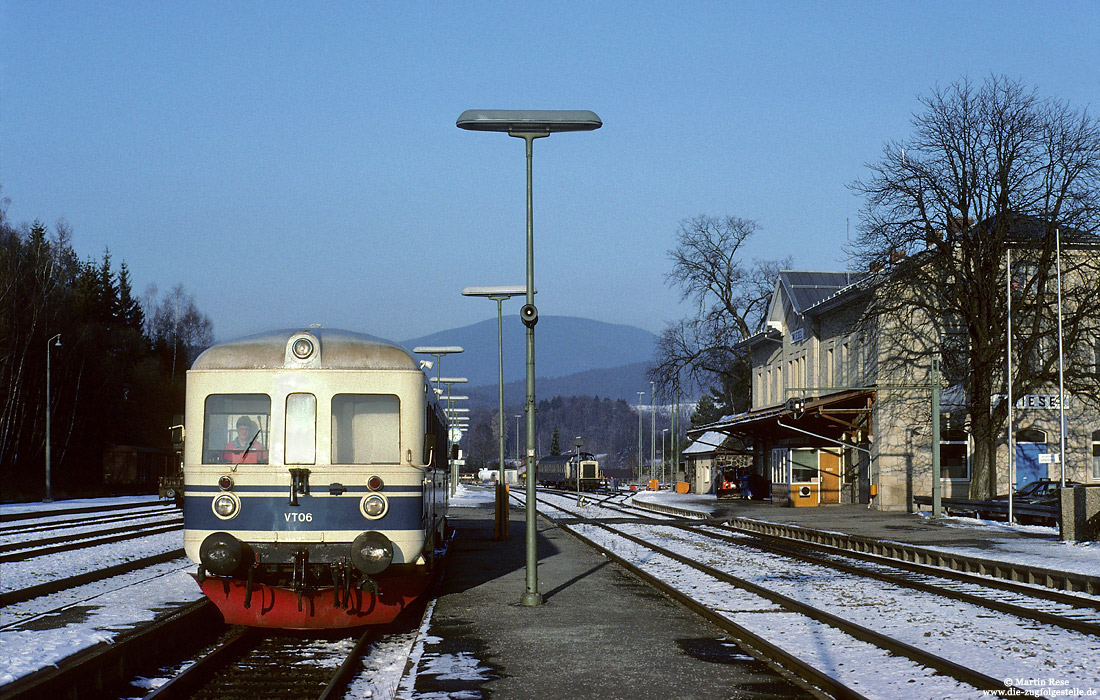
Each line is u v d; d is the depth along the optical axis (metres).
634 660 10.26
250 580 11.57
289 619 11.73
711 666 9.93
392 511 12.03
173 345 93.00
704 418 108.19
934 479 33.19
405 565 12.16
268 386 12.11
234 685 9.73
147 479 71.38
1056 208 34.19
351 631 12.66
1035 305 34.56
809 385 49.47
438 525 16.41
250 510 11.89
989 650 10.62
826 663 9.87
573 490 87.81
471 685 9.12
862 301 41.41
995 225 34.84
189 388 12.17
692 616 13.30
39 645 9.78
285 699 9.20
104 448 74.44
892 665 9.73
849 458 44.88
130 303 92.88
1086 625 11.81
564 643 11.26
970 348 35.88
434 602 14.59
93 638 10.20
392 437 12.21
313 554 11.86
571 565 20.27
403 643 12.04
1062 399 29.06
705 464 70.88
